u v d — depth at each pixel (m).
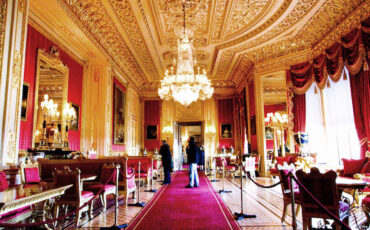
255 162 10.65
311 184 3.40
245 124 13.13
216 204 5.66
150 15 7.84
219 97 15.51
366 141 6.83
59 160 6.10
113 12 7.46
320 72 8.62
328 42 8.17
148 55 11.11
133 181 6.45
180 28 8.56
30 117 5.99
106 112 9.27
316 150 9.34
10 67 4.60
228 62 12.09
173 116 15.55
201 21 8.37
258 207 5.36
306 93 9.80
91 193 4.75
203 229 3.92
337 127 8.48
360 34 6.58
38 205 4.33
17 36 4.86
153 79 14.85
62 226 4.19
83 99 8.90
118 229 3.97
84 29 7.63
